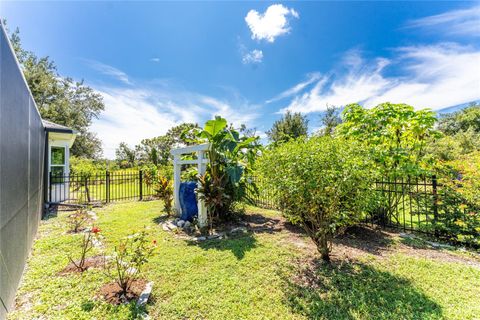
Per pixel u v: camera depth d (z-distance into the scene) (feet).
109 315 7.75
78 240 14.66
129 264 9.70
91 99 80.12
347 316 7.81
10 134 8.43
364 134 17.95
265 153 14.49
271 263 11.64
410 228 16.55
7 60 8.17
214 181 18.02
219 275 10.54
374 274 10.39
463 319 7.45
